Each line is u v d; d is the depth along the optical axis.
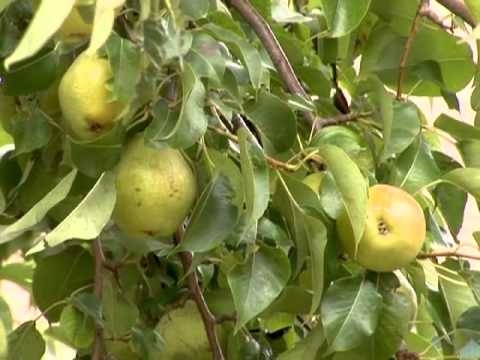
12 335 1.22
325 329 1.13
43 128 1.14
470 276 1.21
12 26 1.10
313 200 1.12
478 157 1.25
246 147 1.06
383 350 1.15
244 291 1.11
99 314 1.20
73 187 1.12
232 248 1.14
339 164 1.10
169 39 1.04
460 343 1.18
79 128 1.07
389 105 1.17
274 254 1.12
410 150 1.20
